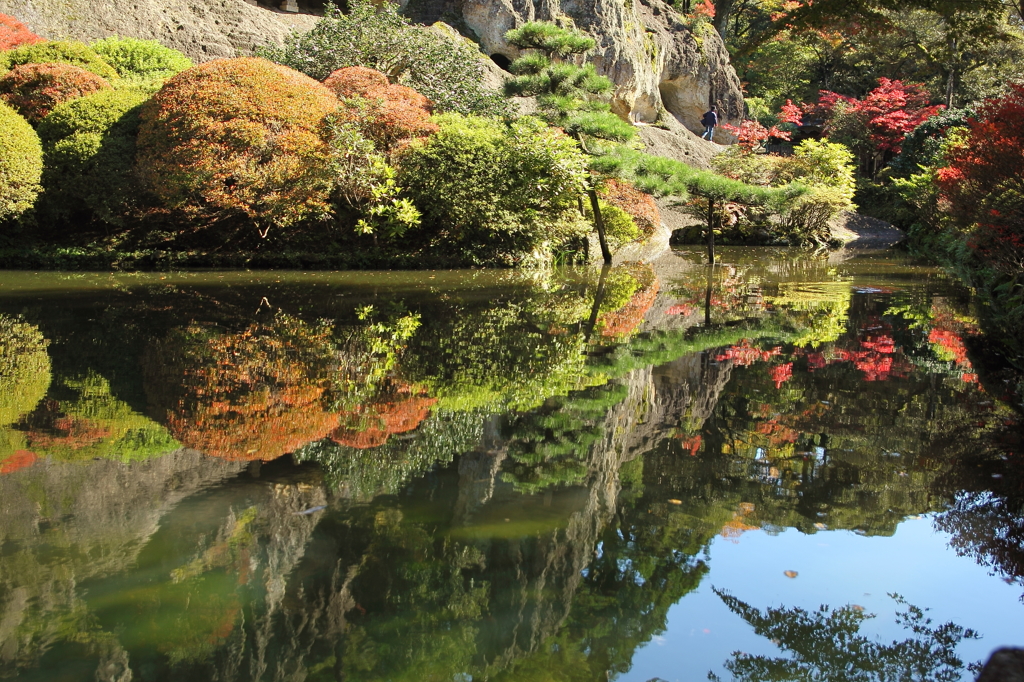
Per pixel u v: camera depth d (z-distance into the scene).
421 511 2.51
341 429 3.42
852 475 2.94
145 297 7.59
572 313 7.16
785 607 1.99
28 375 4.32
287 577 2.06
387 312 6.96
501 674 1.65
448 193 11.20
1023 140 6.05
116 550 2.20
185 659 1.68
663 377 4.59
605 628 1.87
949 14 5.77
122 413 3.60
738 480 2.88
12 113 10.02
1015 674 1.50
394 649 1.74
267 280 9.30
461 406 3.87
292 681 1.58
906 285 9.77
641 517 2.51
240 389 4.09
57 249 10.59
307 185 10.39
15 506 2.50
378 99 11.38
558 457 3.10
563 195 11.63
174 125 10.08
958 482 2.89
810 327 6.46
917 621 1.94
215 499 2.57
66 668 1.63
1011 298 6.70
